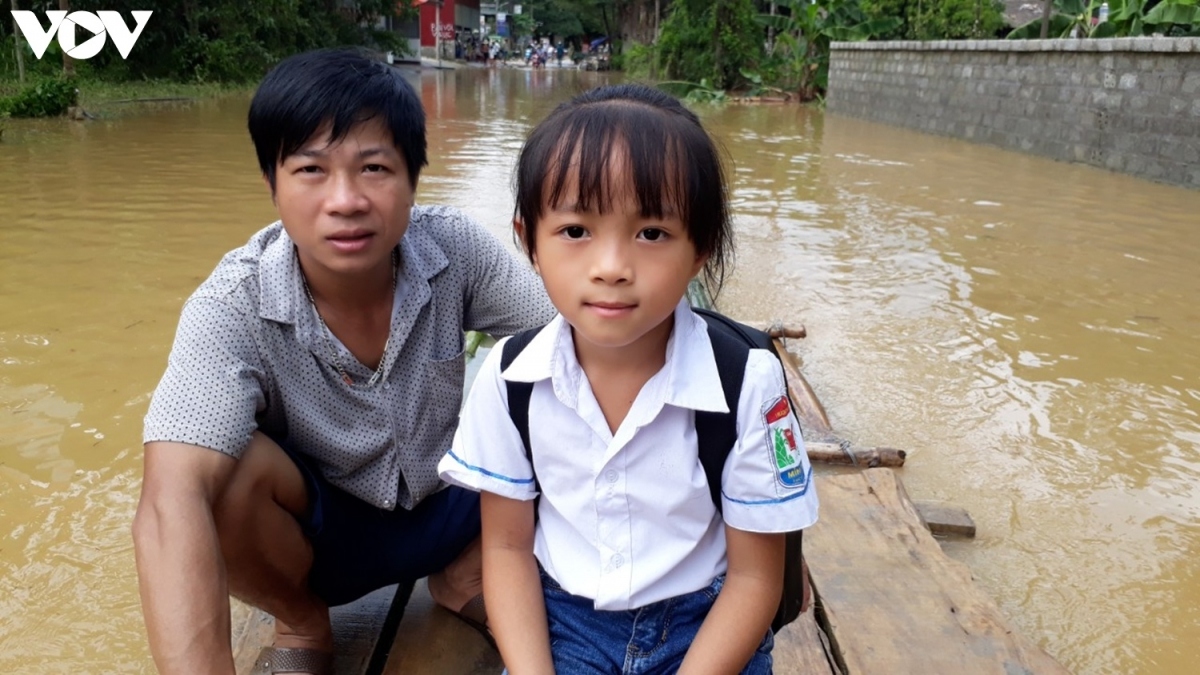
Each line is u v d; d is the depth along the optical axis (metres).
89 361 3.84
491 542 1.56
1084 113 10.45
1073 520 2.81
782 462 1.38
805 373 3.90
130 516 2.73
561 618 1.53
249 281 1.60
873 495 2.62
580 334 1.37
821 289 5.11
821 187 8.66
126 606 2.33
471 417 1.50
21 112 12.80
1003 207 7.70
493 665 1.93
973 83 12.91
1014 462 3.16
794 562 1.55
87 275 5.10
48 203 7.04
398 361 1.74
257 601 1.73
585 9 53.31
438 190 7.96
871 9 21.16
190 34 19.55
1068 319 4.70
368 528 1.85
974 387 3.79
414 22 39.94
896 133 14.27
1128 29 12.54
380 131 1.52
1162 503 2.93
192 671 1.37
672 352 1.37
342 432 1.72
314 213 1.51
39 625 2.25
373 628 2.05
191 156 9.66
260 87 1.53
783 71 22.69
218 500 1.52
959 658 1.96
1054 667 1.94
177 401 1.50
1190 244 6.38
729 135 13.41
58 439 3.15
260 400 1.62
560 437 1.42
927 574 2.25
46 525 2.66
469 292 1.87
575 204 1.23
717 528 1.50
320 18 24.34
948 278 5.40
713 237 1.30
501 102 18.41
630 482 1.40
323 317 1.66
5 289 4.80
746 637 1.41
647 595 1.45
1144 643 2.27
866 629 2.05
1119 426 3.46
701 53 23.06
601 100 1.30
